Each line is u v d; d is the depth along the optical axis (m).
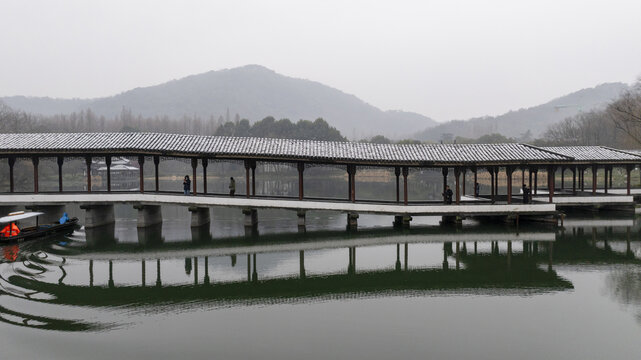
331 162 25.98
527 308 13.56
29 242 22.62
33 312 13.10
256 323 12.40
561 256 20.22
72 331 11.73
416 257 20.27
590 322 12.41
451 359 10.17
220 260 19.86
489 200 30.03
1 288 15.23
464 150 27.64
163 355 10.34
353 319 12.71
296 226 28.30
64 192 25.89
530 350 10.67
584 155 32.62
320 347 10.79
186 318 12.80
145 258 20.19
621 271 17.73
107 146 24.81
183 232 26.08
